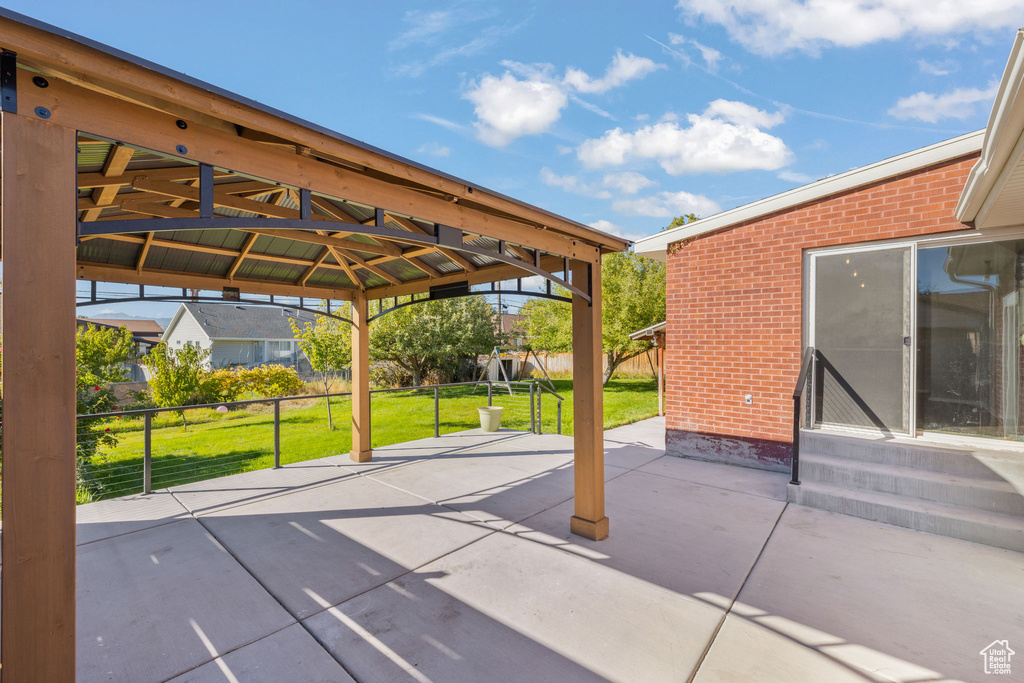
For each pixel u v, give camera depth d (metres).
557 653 2.57
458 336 19.36
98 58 1.61
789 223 5.86
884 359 5.36
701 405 6.63
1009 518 3.94
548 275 3.72
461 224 3.12
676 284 6.83
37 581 1.57
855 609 2.96
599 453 4.09
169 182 3.10
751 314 6.17
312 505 4.87
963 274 4.91
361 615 2.94
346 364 15.06
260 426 11.91
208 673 2.44
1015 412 4.66
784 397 5.92
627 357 18.34
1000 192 3.55
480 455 7.00
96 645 2.66
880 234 5.27
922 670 2.41
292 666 2.49
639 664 2.48
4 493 1.51
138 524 4.37
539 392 8.71
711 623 2.83
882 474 4.62
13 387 1.51
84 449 6.95
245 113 1.96
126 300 4.91
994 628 2.76
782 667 2.44
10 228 1.51
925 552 3.73
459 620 2.88
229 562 3.63
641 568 3.51
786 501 4.90
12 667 1.53
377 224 2.64
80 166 2.76
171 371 12.56
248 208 3.63
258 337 23.98
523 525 4.34
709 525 4.29
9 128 1.52
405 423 11.97
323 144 2.21
